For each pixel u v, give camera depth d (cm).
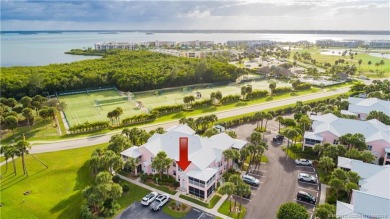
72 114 11738
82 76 16262
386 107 10356
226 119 10706
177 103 13288
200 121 9431
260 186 6391
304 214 4556
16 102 12938
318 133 8225
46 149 8325
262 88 16350
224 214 5434
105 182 5694
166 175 6794
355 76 19700
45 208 5650
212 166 6569
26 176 6825
